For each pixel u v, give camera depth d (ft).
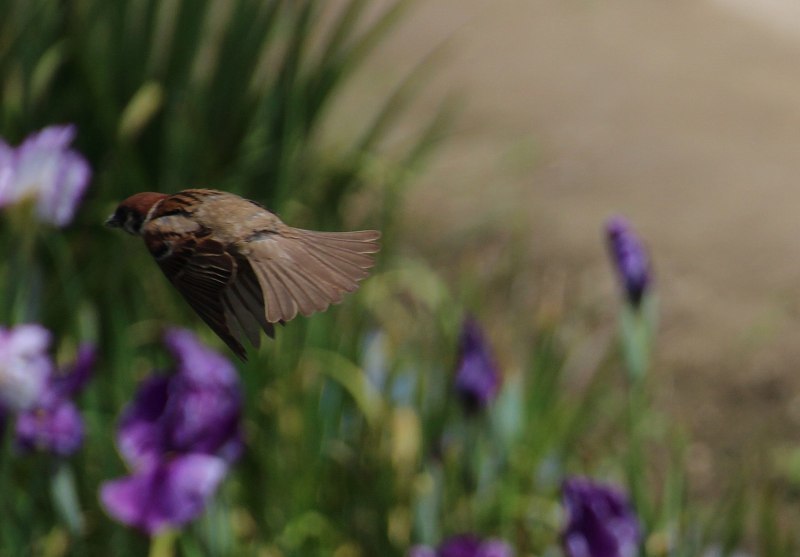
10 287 20.86
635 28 58.70
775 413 32.94
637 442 21.71
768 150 46.01
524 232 39.45
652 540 21.31
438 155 44.68
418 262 37.83
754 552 28.02
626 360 21.25
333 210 35.14
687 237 39.50
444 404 25.54
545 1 60.75
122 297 30.35
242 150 33.71
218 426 19.25
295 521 24.66
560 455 26.32
